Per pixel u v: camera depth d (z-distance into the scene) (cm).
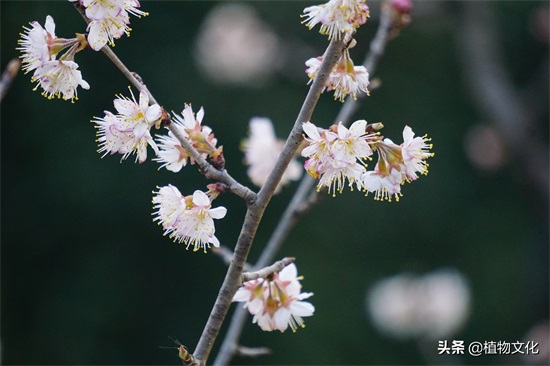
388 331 765
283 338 1148
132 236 1162
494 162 922
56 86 238
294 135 232
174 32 1173
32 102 1125
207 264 1185
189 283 1184
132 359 1155
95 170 1124
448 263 1295
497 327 1265
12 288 1152
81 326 1147
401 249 1277
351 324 1180
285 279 264
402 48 1339
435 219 1304
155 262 1176
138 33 1156
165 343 1166
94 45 228
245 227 234
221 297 235
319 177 252
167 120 235
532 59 1362
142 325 1166
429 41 1338
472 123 1341
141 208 1143
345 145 233
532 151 849
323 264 1216
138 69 1149
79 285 1155
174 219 238
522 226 1327
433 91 1352
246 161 423
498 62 882
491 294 1283
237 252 234
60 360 1134
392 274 1246
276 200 1194
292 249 1216
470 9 877
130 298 1166
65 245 1160
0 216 1141
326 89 253
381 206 1278
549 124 1148
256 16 1139
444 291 743
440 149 1332
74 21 1088
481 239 1314
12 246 1152
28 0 1079
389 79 1337
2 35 1081
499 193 1346
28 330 1149
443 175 1325
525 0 1354
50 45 235
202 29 1123
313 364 1138
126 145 240
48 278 1160
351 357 1156
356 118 1305
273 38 1065
